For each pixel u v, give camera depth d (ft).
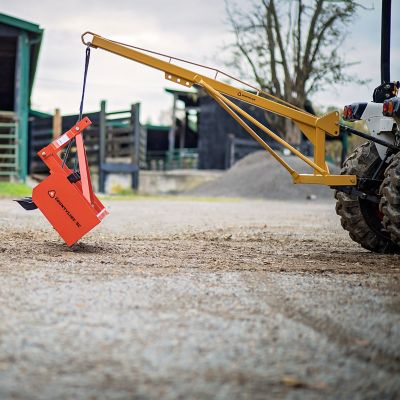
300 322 13.57
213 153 162.71
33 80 104.99
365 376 10.44
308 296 16.42
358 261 24.00
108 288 16.81
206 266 21.75
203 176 138.41
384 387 10.01
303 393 9.68
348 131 26.43
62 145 24.63
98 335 12.16
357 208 27.07
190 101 174.09
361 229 27.09
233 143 153.38
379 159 26.45
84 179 24.48
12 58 89.76
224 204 75.51
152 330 12.60
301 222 46.14
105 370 10.38
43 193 24.04
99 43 27.61
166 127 181.27
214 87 27.66
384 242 27.07
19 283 17.26
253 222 45.06
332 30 135.23
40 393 9.43
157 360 10.87
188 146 184.65
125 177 108.47
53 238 29.63
